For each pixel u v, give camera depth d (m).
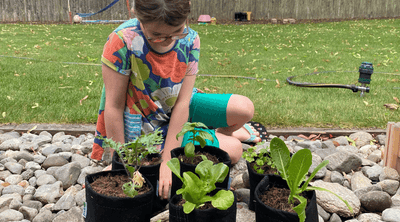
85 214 1.43
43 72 4.34
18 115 2.82
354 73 4.79
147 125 1.86
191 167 1.40
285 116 2.94
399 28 10.48
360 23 12.06
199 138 1.50
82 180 1.94
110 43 1.59
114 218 1.13
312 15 13.65
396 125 1.93
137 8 1.31
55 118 2.82
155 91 1.76
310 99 3.45
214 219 1.11
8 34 8.25
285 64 5.50
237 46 7.47
